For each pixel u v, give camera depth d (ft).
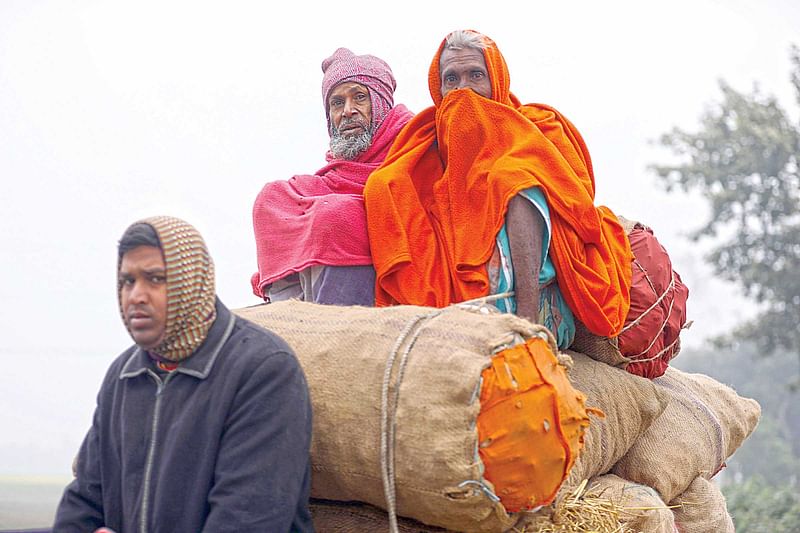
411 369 9.34
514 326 9.41
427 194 13.55
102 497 9.95
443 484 8.96
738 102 97.40
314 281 13.14
